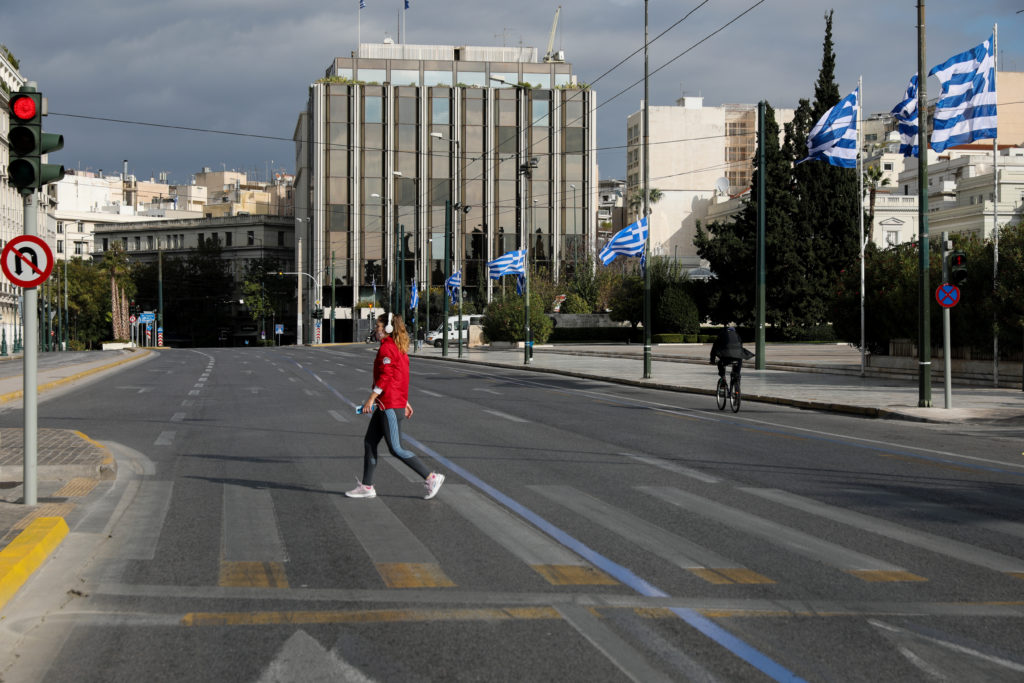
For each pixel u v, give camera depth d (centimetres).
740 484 1028
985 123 2023
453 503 916
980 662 480
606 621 544
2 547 685
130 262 13225
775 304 6438
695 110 13675
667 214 13525
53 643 514
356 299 9562
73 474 1074
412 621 546
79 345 11219
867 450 1323
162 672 470
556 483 1034
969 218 7475
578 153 9831
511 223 9781
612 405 2105
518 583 626
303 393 2506
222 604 584
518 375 3444
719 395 2006
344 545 740
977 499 938
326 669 471
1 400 2214
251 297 11775
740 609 568
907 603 581
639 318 6931
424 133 9669
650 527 803
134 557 704
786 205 6369
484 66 9912
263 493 978
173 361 4953
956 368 2581
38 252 877
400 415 941
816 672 464
